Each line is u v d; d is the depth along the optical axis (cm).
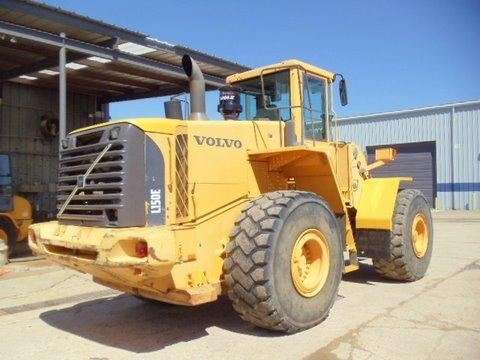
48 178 1520
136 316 470
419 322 409
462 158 2205
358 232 571
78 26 895
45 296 569
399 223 566
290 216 389
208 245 390
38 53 1085
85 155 388
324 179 488
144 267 321
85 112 1583
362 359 327
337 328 400
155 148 367
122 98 1570
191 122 396
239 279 370
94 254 352
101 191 370
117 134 362
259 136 452
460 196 2205
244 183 432
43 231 408
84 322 454
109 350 370
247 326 421
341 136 2583
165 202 368
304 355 340
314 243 415
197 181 391
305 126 514
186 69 432
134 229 343
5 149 1415
